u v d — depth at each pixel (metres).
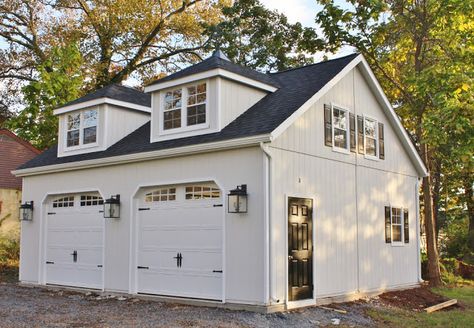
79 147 15.34
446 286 17.11
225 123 11.91
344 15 18.17
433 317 11.69
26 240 16.14
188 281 11.68
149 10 29.70
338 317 10.66
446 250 27.83
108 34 29.81
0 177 22.53
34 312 10.52
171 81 12.67
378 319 10.98
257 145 10.63
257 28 28.89
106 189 13.82
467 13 15.95
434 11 16.83
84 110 15.47
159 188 12.64
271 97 12.91
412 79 16.22
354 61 13.58
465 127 14.62
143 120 15.95
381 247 14.30
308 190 11.65
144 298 12.35
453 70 15.58
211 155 11.47
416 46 18.69
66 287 14.59
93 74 29.09
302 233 11.34
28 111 25.50
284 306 10.55
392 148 15.44
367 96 14.48
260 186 10.51
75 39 28.83
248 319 9.60
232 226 10.91
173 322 9.34
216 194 11.43
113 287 13.27
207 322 9.31
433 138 14.80
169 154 12.06
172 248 12.12
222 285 10.95
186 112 12.51
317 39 19.66
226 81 12.07
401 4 18.06
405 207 15.73
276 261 10.47
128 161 13.12
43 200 15.66
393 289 14.59
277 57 28.56
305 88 12.54
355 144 13.66
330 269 12.14
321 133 12.35
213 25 29.66
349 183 13.22
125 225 13.20
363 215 13.65
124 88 16.25
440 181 26.23
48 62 25.89
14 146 23.36
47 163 15.70
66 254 14.88
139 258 12.82
